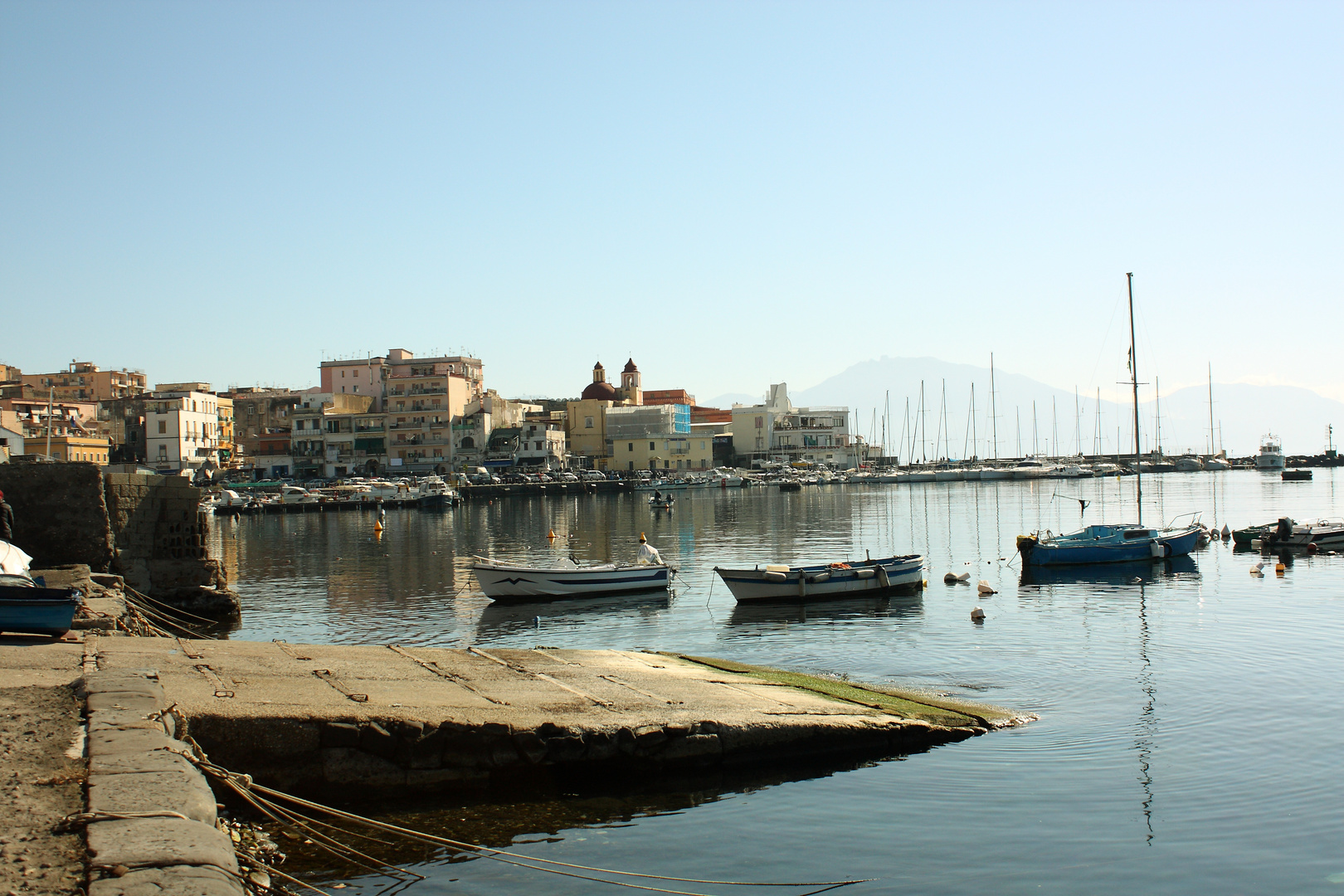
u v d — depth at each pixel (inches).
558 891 500.4
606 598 1667.1
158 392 5610.2
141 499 1530.5
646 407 6633.9
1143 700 885.8
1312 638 1163.9
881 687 935.0
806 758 707.4
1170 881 524.4
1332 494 4498.0
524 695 733.3
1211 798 639.8
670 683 829.8
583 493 5462.6
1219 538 2375.7
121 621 944.9
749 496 5118.1
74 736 459.2
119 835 333.4
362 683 719.1
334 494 4697.3
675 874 526.3
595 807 612.7
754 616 1451.8
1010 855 557.0
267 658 783.1
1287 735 772.6
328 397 5954.7
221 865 320.2
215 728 571.5
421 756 611.5
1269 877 529.0
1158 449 7372.1
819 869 537.0
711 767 681.0
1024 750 735.1
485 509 4480.8
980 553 2310.5
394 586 1894.7
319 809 542.0
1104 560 1940.2
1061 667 1039.0
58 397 6072.8
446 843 547.5
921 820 603.5
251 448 5974.4
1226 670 1007.6
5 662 649.6
